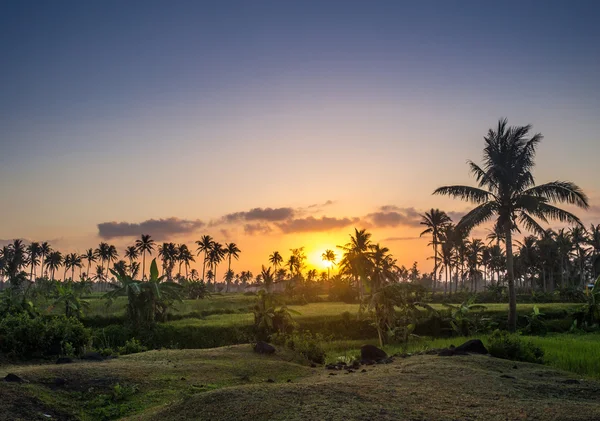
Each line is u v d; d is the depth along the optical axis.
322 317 36.09
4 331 15.96
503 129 33.72
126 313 31.47
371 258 32.97
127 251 126.88
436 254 69.06
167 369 12.67
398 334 30.17
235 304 46.00
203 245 117.69
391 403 8.36
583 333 32.38
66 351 15.96
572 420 7.43
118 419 8.89
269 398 8.45
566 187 30.97
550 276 80.12
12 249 98.94
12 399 8.95
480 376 10.84
